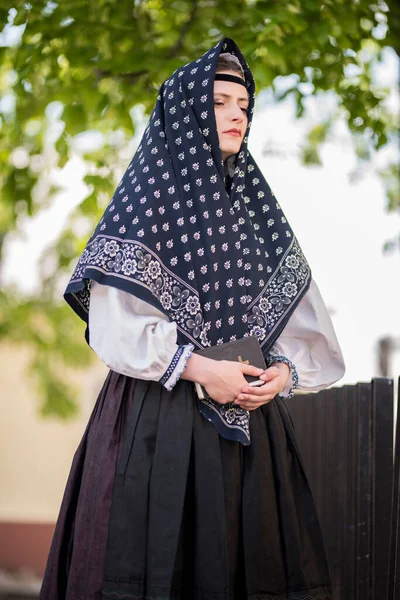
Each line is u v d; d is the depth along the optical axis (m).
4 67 7.83
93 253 3.25
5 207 8.81
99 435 3.29
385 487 3.75
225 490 3.21
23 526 15.45
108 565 3.08
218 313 3.36
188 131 3.44
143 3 6.70
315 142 9.74
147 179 3.35
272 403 3.45
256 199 3.65
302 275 3.58
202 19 6.60
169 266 3.30
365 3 6.43
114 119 7.19
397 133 8.67
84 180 7.52
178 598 3.09
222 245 3.39
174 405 3.21
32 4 6.39
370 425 4.04
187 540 3.16
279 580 3.24
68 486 3.41
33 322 14.83
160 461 3.14
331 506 4.82
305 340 3.67
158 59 6.53
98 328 3.23
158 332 3.15
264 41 5.91
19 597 13.60
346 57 6.74
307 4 6.04
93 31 6.55
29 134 8.66
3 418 21.03
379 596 3.72
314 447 5.33
